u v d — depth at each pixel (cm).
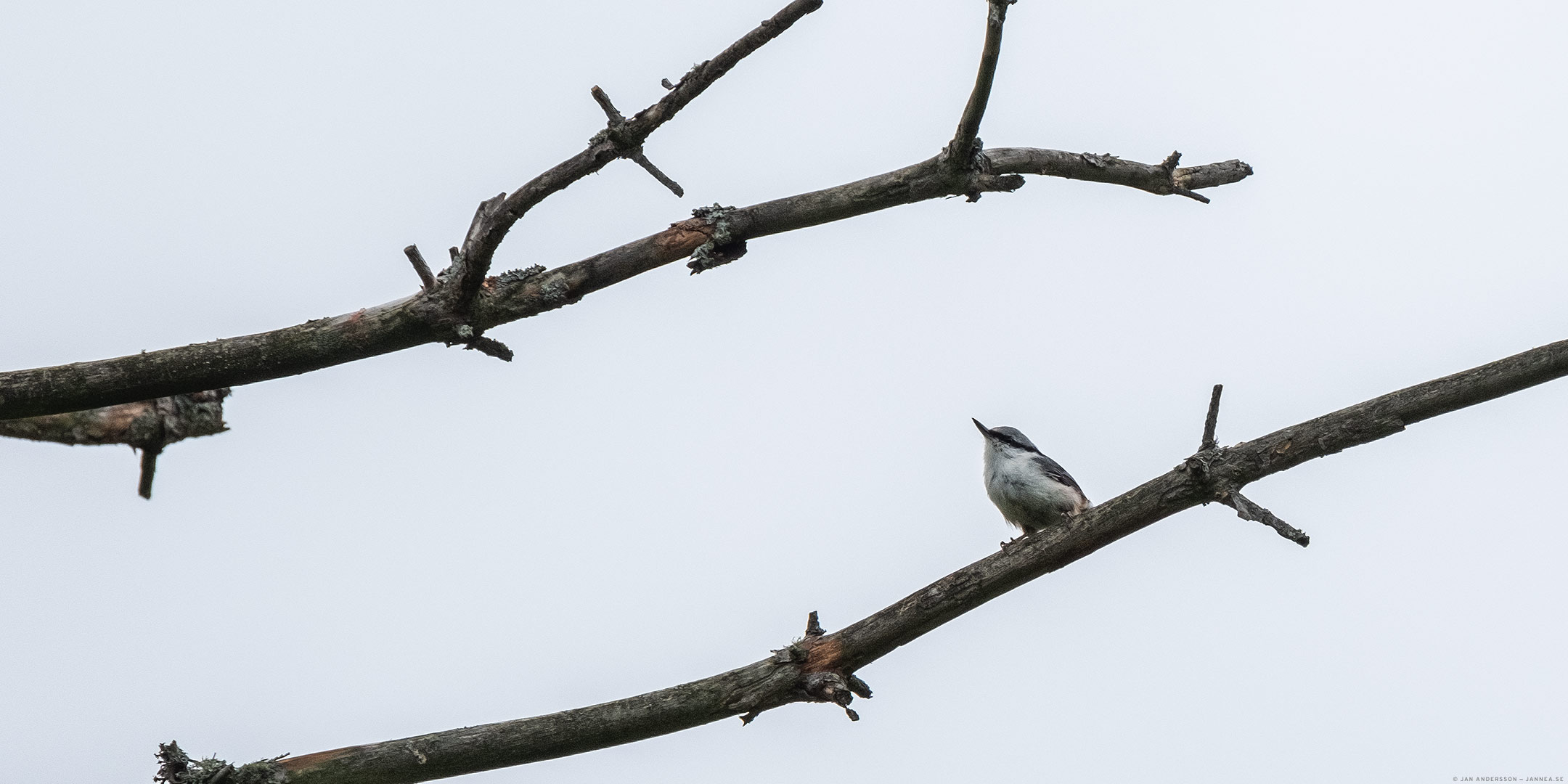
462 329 962
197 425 1102
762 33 884
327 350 962
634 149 909
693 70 897
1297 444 870
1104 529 894
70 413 981
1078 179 1043
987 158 971
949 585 905
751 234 980
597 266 972
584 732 892
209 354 955
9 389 925
